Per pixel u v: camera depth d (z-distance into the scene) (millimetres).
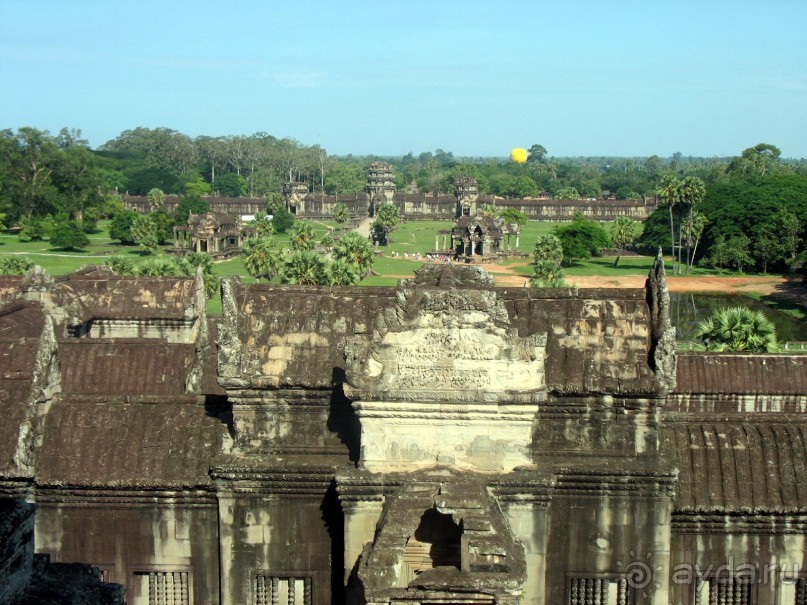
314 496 22875
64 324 43969
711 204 160500
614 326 23219
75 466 23312
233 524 23094
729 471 23094
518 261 166625
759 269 150375
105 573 23656
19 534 15898
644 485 22391
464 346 21172
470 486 20750
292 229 125500
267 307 23859
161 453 23484
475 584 19266
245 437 23047
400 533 19969
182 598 23938
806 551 23141
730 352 44594
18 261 92062
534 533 21828
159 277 51562
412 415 21422
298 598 23328
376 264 153500
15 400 23984
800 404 42594
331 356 23078
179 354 37562
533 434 22719
